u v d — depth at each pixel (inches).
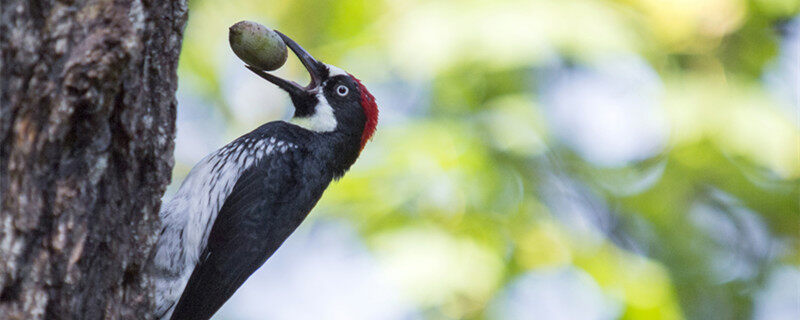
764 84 518.9
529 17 458.3
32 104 205.9
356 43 489.1
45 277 209.2
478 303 455.5
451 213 473.4
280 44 303.3
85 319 217.5
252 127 564.1
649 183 538.6
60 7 207.3
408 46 463.5
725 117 499.2
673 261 540.1
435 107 501.7
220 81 560.4
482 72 466.3
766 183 532.1
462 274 456.4
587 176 527.2
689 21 493.7
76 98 205.3
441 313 450.9
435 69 460.1
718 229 561.9
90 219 216.2
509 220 486.3
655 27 491.5
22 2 206.5
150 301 240.5
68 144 210.8
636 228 543.8
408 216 471.5
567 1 467.2
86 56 204.7
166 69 242.2
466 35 457.1
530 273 487.5
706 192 546.9
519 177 500.1
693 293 539.8
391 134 490.6
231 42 299.7
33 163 207.3
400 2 482.0
